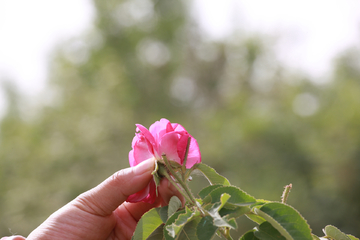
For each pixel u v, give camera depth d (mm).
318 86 9023
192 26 11367
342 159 5957
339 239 838
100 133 8391
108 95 9492
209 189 786
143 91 9789
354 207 5703
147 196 1024
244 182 6543
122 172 1019
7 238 1088
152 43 10750
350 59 8766
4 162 7820
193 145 966
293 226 654
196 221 738
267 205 691
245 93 10102
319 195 5977
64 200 7352
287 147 6625
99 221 1076
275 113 7648
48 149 8117
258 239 722
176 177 837
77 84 9648
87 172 7797
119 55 10234
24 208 7125
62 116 8758
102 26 10359
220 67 11398
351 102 6789
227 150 7113
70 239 1044
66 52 9984
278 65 10422
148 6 10883
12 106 9102
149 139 912
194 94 11086
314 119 7223
